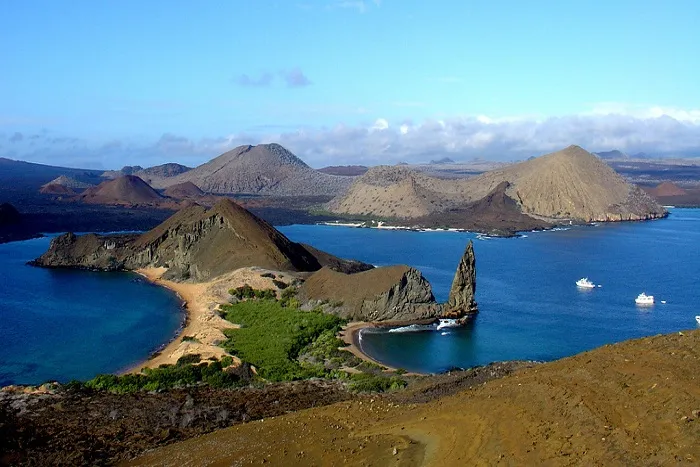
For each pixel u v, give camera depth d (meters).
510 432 30.31
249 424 48.66
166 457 43.78
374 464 32.97
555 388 32.44
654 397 27.73
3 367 85.81
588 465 24.89
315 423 44.38
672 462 22.92
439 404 39.66
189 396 66.88
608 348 36.62
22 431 52.34
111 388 71.81
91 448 49.19
